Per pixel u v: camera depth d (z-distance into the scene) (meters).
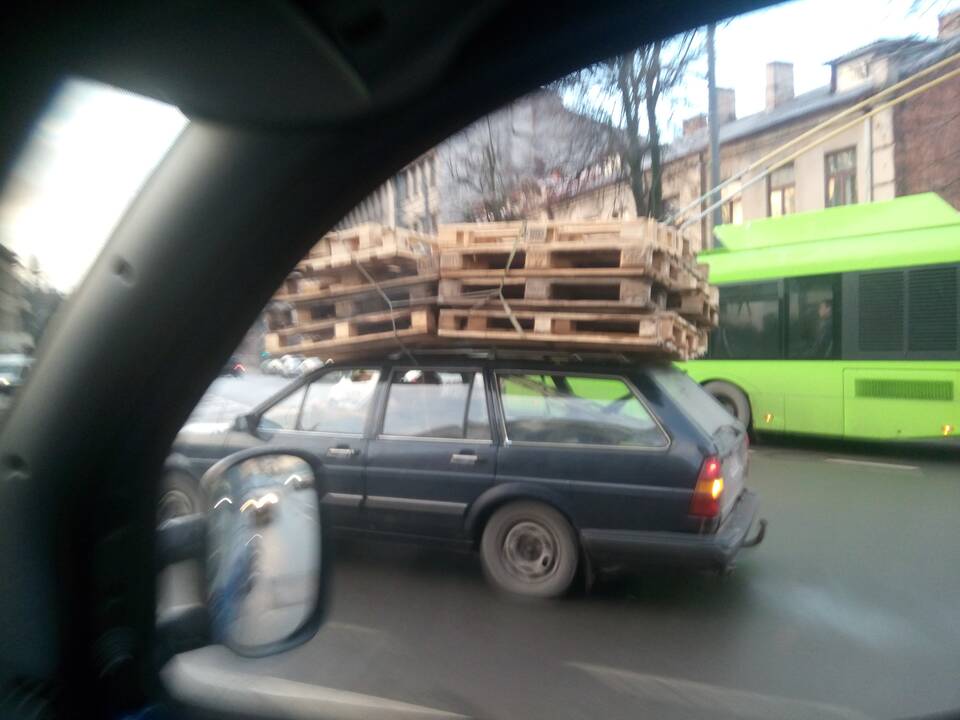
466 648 4.23
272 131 1.88
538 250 5.35
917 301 10.33
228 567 2.27
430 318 5.50
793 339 11.32
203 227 1.88
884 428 10.58
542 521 5.12
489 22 2.05
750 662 4.10
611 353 5.45
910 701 3.67
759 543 5.95
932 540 6.39
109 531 1.95
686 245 6.00
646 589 5.23
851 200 19.95
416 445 5.44
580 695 3.71
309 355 6.02
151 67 1.72
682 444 4.90
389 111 1.97
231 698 3.02
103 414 1.89
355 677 3.83
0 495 1.88
